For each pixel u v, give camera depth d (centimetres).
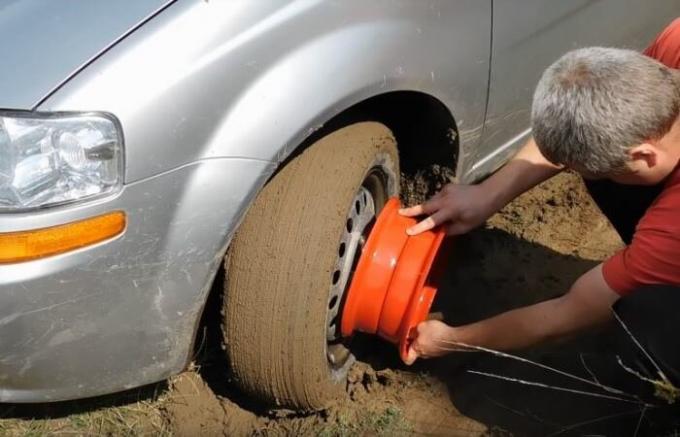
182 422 236
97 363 198
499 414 241
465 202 235
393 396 246
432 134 253
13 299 181
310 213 207
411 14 220
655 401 224
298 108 197
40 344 189
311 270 207
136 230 186
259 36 193
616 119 185
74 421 232
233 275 208
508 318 219
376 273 226
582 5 280
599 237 308
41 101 179
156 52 184
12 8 195
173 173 186
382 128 233
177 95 185
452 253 295
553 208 321
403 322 225
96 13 190
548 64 277
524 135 292
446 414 241
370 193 241
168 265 192
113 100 181
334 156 215
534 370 254
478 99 251
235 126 190
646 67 189
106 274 187
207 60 187
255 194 196
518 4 253
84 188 181
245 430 235
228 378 236
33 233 179
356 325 233
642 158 190
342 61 204
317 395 228
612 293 204
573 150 192
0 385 197
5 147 179
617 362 236
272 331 211
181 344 205
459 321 270
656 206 200
